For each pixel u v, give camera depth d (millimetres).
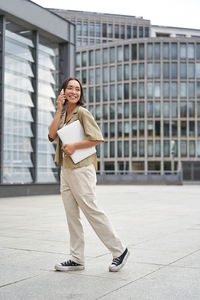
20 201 15430
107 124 75125
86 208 4043
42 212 10820
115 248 4102
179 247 5457
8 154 18500
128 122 73500
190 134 72750
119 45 74438
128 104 73562
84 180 4039
